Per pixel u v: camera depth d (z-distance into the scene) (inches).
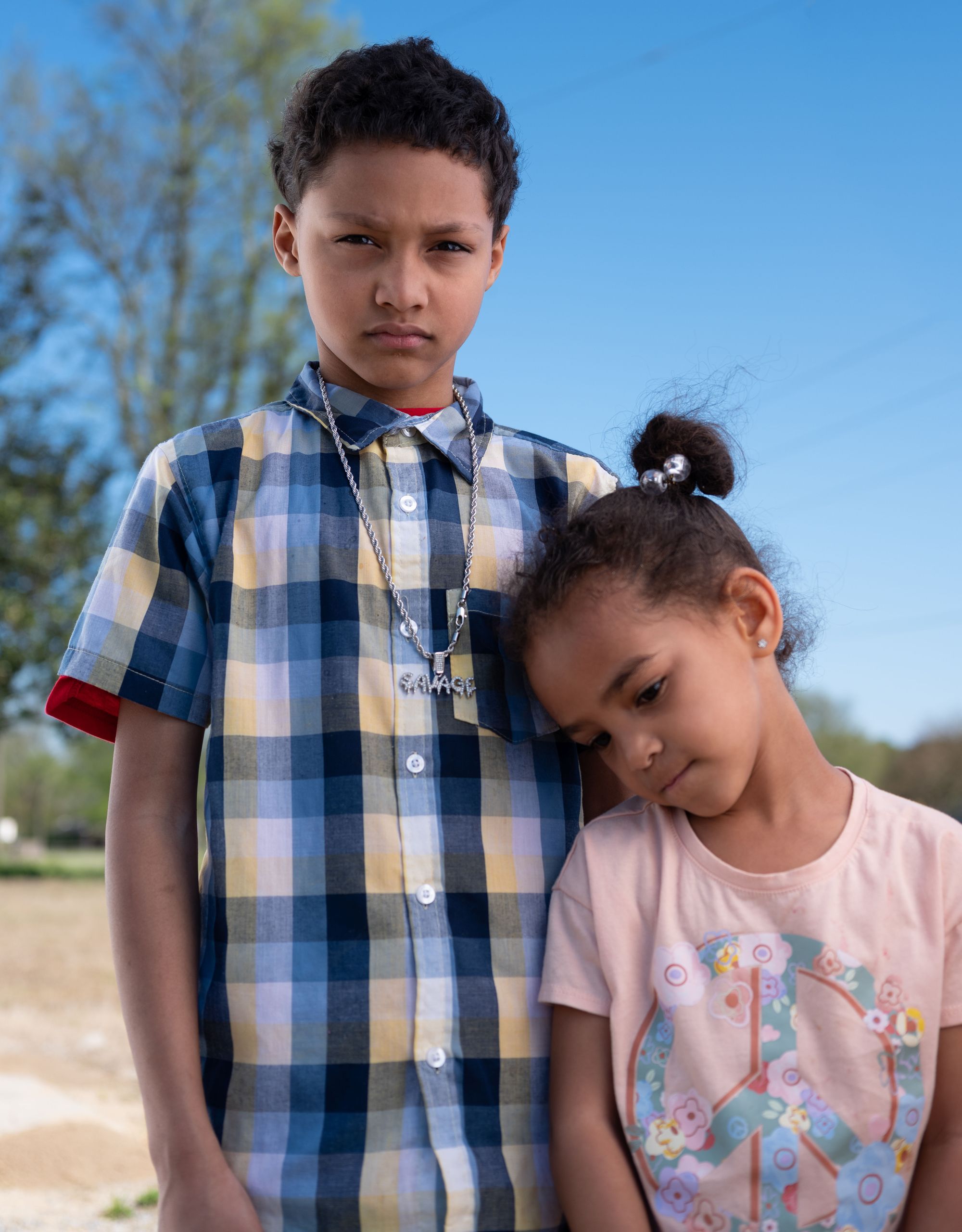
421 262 54.4
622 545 51.4
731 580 51.4
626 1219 46.6
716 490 58.3
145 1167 164.9
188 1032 48.7
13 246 558.3
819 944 48.2
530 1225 49.3
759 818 51.4
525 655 53.0
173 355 579.8
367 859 50.6
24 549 542.9
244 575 54.3
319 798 51.6
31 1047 244.4
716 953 49.1
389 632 54.6
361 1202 47.5
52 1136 167.5
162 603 54.2
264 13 571.8
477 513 58.3
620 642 49.9
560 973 51.1
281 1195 47.5
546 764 55.9
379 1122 48.5
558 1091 50.0
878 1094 46.5
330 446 57.7
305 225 56.2
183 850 52.4
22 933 450.9
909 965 47.6
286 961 49.9
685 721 49.5
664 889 50.9
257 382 589.3
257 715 52.5
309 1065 48.8
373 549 55.6
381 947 49.9
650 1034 49.2
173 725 53.8
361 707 52.5
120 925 50.5
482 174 55.9
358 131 53.5
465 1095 49.6
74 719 55.7
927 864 49.1
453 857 52.1
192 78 572.4
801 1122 46.4
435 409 60.1
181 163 568.7
